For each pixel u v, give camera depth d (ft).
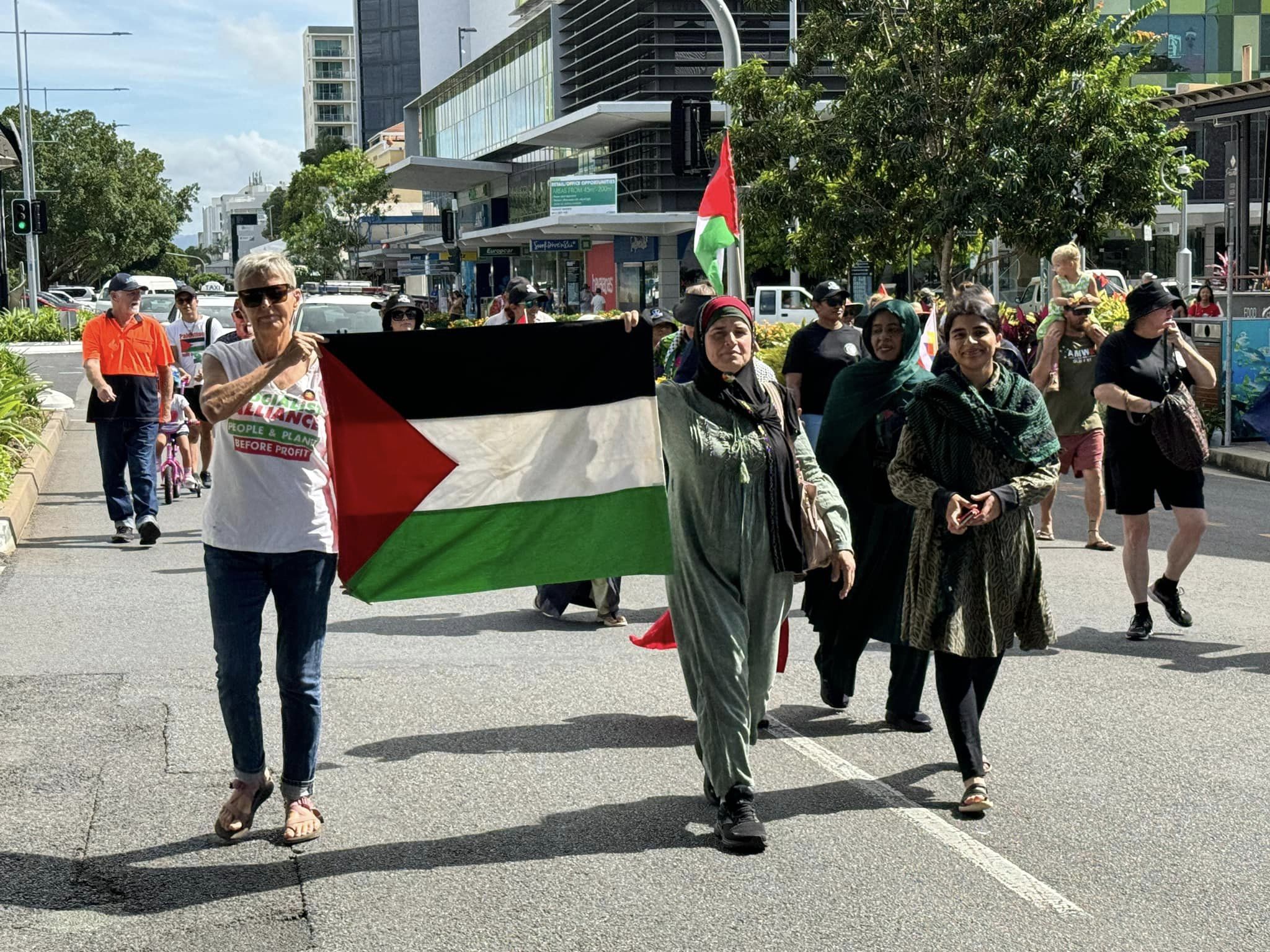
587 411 16.76
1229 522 40.96
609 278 189.88
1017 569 17.15
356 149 254.27
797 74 77.36
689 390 16.30
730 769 15.84
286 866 15.37
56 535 38.47
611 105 162.81
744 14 169.37
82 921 13.92
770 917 13.99
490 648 25.80
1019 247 75.72
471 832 16.40
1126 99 72.84
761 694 16.70
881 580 20.16
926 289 62.34
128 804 17.33
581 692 22.61
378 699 22.20
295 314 15.98
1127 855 15.72
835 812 17.13
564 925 13.83
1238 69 168.04
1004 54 71.67
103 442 36.73
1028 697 22.31
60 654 24.85
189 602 29.48
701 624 15.99
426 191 275.80
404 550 16.62
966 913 14.12
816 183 75.92
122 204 273.75
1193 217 141.38
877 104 72.33
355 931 13.70
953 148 73.67
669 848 15.90
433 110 290.56
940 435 17.16
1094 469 35.73
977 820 16.83
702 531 16.11
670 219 162.30
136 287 36.45
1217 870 15.30
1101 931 13.73
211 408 14.85
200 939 13.52
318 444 15.57
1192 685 23.07
